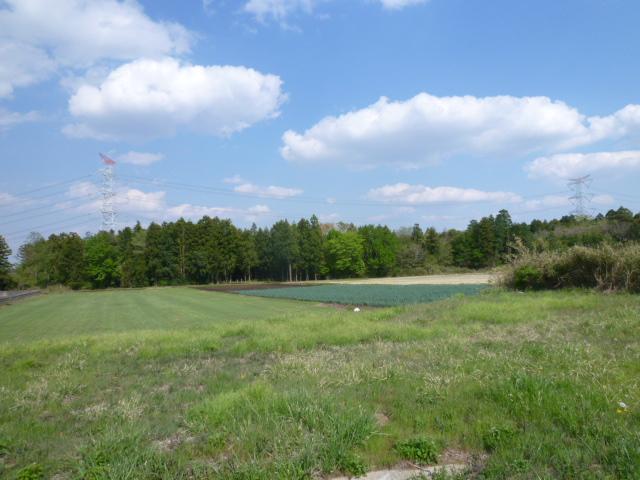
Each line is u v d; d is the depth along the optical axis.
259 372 9.30
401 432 5.30
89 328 22.92
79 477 4.48
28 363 11.11
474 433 5.15
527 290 24.41
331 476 4.42
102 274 86.19
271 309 30.66
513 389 6.17
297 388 7.05
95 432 6.12
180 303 39.28
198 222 90.50
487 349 9.77
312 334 13.24
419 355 9.70
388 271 98.56
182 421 6.17
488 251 93.94
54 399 7.96
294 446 4.84
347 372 8.09
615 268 20.50
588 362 7.68
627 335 10.38
